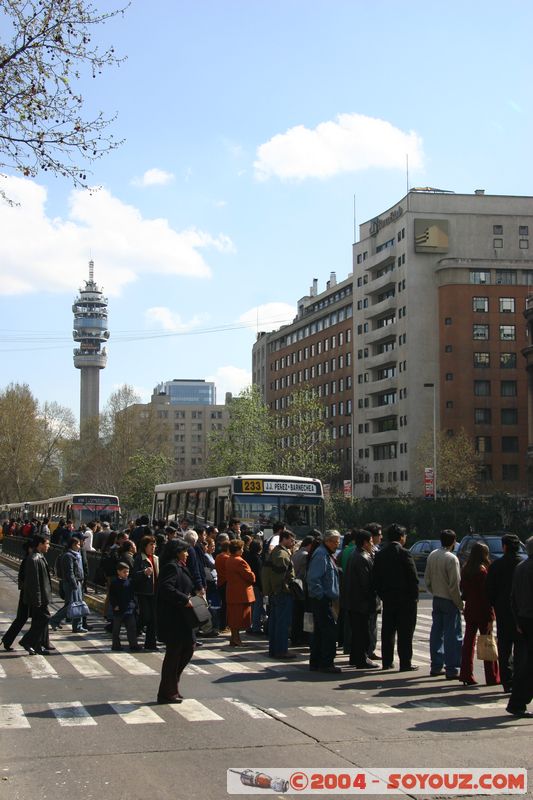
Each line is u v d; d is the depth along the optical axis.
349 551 14.70
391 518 57.97
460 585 11.90
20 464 91.88
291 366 117.50
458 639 12.20
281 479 25.91
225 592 17.39
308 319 110.94
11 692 11.23
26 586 15.04
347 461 95.44
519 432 80.19
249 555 17.77
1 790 6.86
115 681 12.13
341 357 101.00
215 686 11.59
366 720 9.42
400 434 84.25
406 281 83.56
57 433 100.44
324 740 8.48
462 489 68.38
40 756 7.89
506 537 11.34
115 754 7.96
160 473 91.38
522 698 9.62
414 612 12.98
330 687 11.52
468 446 71.38
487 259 82.06
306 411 74.44
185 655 10.47
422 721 9.38
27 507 69.62
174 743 8.37
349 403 98.25
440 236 83.06
